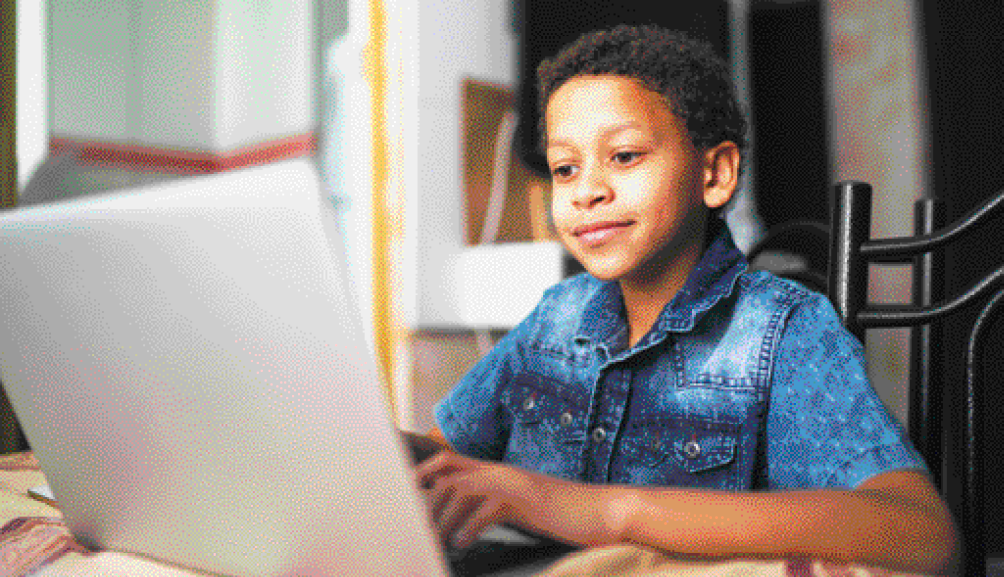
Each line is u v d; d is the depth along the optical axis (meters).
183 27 2.76
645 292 0.73
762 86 3.36
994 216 0.69
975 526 0.73
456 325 2.80
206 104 2.84
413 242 2.72
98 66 2.50
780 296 0.69
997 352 2.23
